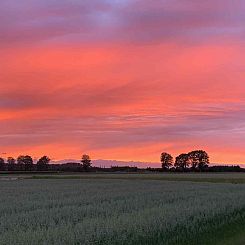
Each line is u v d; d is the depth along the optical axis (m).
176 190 40.97
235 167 157.62
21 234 14.05
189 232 17.44
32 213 21.08
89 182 64.00
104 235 14.65
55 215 20.22
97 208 22.86
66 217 19.69
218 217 21.48
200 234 17.81
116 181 67.94
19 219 19.02
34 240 13.14
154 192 37.81
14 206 25.59
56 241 13.06
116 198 31.11
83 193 37.22
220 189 42.81
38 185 54.72
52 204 26.84
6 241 13.12
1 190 43.22
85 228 15.09
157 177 86.88
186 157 161.88
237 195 33.06
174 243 16.14
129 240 15.12
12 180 75.75
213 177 85.38
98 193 37.00
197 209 21.47
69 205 26.20
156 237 16.23
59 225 16.55
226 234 18.09
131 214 19.44
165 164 162.88
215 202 25.86
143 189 43.12
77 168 166.00
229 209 23.52
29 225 17.02
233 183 60.88
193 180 73.50
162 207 22.50
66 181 69.25
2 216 20.33
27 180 75.38
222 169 158.88
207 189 42.84
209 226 19.48
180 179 77.31
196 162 160.50
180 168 162.12
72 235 13.74
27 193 38.19
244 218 22.59
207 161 160.00
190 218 19.64
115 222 16.23
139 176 94.06
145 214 19.20
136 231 15.47
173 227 17.45
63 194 36.12
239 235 17.91
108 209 22.28
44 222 17.94
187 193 36.19
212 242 16.44
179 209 21.25
